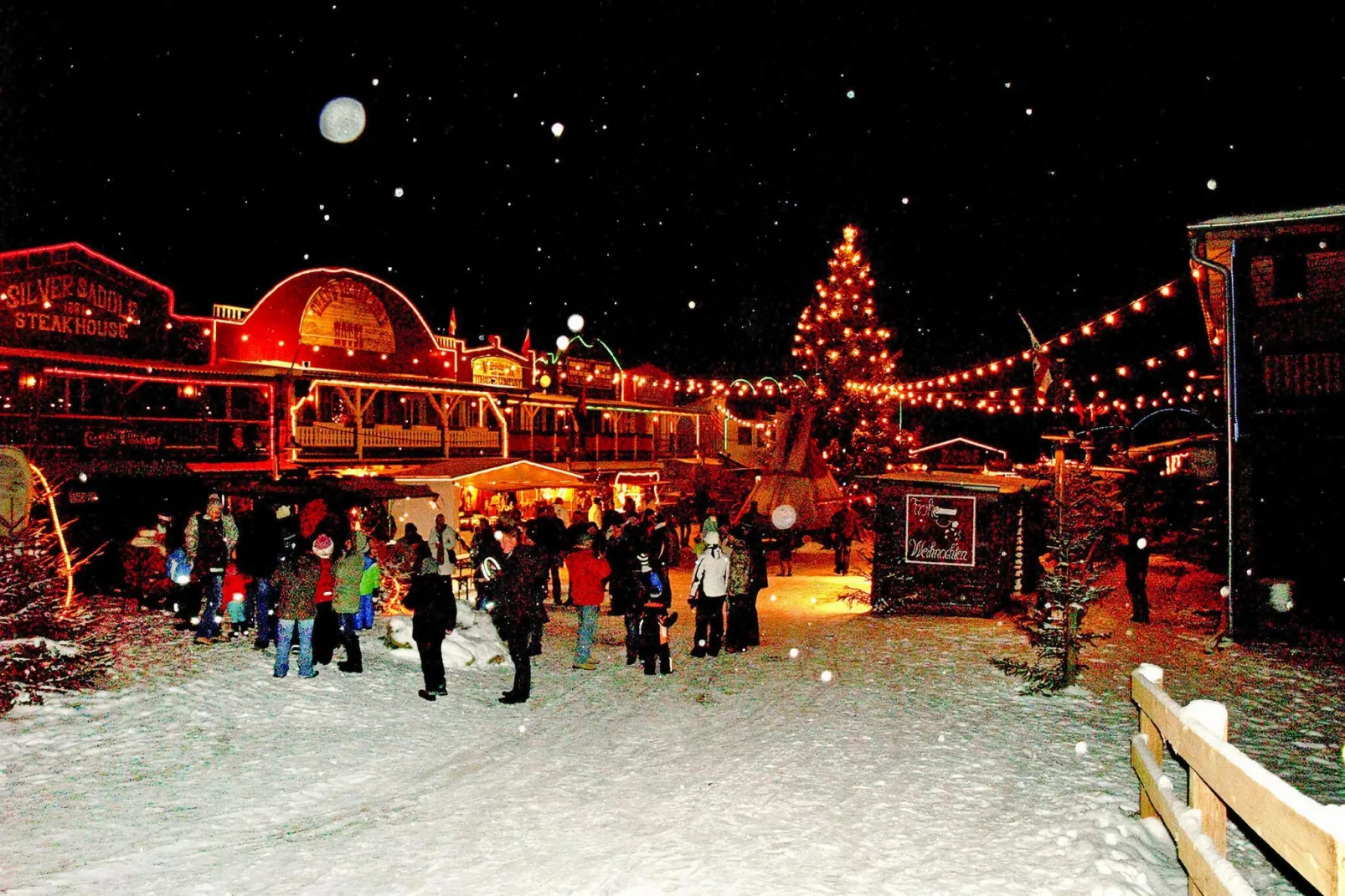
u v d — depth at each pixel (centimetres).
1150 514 2461
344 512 1255
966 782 739
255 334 2652
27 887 517
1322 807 324
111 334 2306
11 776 694
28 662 884
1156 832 632
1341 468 1388
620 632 1517
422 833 625
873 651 1363
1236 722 935
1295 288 1431
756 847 597
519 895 522
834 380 3600
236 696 939
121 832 607
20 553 972
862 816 657
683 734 898
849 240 3578
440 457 3166
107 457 2125
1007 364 2805
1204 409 1759
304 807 675
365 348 2997
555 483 2589
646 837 616
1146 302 1662
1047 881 539
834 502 2759
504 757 820
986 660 1284
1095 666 1221
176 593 1349
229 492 1587
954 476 1898
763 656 1325
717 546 1327
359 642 1204
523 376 3766
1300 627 1372
